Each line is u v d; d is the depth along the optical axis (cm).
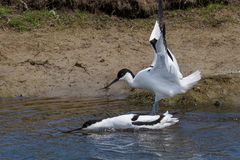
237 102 1530
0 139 1265
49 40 1831
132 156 1188
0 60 1731
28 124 1357
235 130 1320
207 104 1520
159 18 1291
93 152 1205
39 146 1233
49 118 1399
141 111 1455
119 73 1427
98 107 1490
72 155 1189
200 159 1168
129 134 1316
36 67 1709
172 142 1260
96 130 1331
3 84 1630
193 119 1398
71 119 1393
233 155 1186
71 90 1622
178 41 1841
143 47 1809
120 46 1811
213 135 1292
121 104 1519
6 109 1467
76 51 1784
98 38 1852
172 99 1534
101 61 1738
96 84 1648
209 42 1833
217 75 1648
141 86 1395
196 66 1708
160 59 1320
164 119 1354
